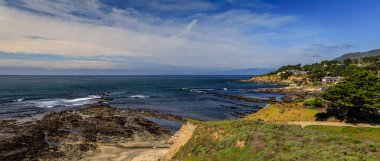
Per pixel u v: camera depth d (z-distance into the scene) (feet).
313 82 510.99
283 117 153.48
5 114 207.62
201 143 94.89
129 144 142.82
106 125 176.45
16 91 374.84
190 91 475.31
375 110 144.25
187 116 233.76
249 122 100.89
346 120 140.46
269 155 64.44
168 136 161.99
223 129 95.30
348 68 531.50
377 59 623.77
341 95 144.66
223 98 367.66
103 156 122.01
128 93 415.44
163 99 346.33
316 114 151.02
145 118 215.10
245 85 650.84
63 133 153.58
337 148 59.72
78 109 238.48
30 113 214.48
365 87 142.51
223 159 73.56
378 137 113.60
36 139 140.26
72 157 120.16
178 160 93.04
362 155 54.19
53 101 291.17
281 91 451.94
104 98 336.08
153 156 118.73
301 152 59.26
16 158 115.44
